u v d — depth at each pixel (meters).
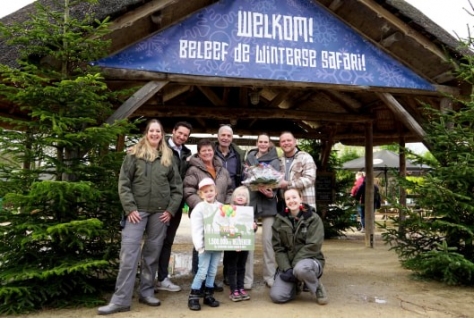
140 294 4.11
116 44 5.06
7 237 3.99
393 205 5.82
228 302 4.21
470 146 5.33
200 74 5.32
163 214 4.08
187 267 6.08
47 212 4.12
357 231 12.04
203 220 4.00
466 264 4.76
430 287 5.04
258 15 5.62
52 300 4.01
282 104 10.52
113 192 4.28
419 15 6.65
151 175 4.02
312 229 4.21
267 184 4.52
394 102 6.13
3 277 3.70
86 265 3.77
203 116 8.14
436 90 6.36
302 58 5.73
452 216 5.21
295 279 4.21
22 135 4.07
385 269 6.16
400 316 3.83
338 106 9.38
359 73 6.00
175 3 5.03
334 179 10.56
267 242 4.87
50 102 4.18
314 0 5.86
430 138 5.82
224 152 4.84
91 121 4.16
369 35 6.08
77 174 4.28
